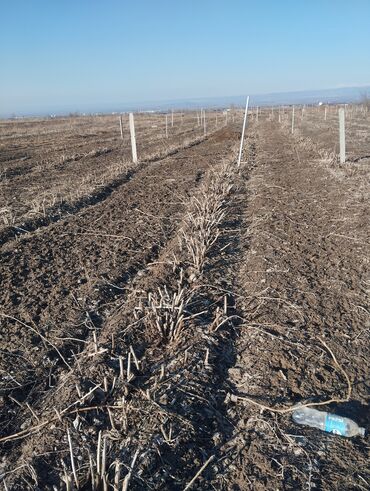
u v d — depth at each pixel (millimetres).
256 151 18625
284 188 10906
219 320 4703
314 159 15062
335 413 3539
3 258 6617
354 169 12695
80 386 3773
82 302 5281
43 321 4914
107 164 15812
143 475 2996
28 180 13125
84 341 4570
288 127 30391
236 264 6422
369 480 2979
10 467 3131
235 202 9906
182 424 3402
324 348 4359
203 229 7191
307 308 5066
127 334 4500
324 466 3094
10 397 3795
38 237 7547
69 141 24656
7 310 5152
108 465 3031
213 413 3598
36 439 3322
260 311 5000
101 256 6715
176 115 67500
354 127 28531
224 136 23578
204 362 4090
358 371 4043
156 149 19875
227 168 13273
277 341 4422
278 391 3779
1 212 9117
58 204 9508
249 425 3475
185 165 14875
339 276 5883
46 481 2984
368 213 8492
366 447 3252
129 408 3545
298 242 7160
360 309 5051
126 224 8297
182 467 3107
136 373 3996
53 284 5785
